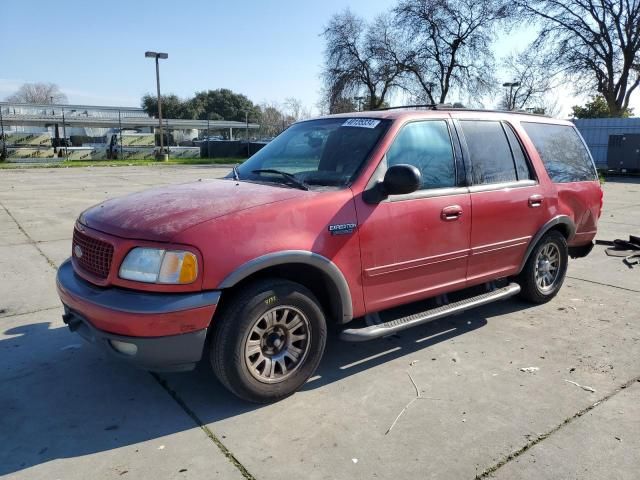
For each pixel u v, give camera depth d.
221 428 3.11
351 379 3.74
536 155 4.97
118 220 3.25
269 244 3.15
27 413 3.25
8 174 23.42
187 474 2.70
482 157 4.46
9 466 2.74
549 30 35.72
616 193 16.58
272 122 71.00
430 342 4.41
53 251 7.43
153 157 41.88
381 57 39.66
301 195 3.43
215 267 2.99
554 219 5.04
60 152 37.94
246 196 3.41
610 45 34.41
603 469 2.76
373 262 3.65
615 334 4.61
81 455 2.85
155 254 2.96
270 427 3.13
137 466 2.76
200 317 2.96
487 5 36.28
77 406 3.34
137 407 3.34
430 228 3.94
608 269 6.88
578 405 3.40
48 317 4.88
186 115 86.62
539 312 5.17
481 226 4.33
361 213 3.56
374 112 4.24
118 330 2.95
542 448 2.93
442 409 3.34
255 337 3.27
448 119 4.31
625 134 24.27
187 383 3.65
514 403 3.41
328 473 2.71
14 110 58.47
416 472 2.72
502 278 4.80
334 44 41.47
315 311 3.45
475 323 4.86
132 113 66.19
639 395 3.53
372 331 3.64
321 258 3.35
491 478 2.68
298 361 3.47
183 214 3.15
